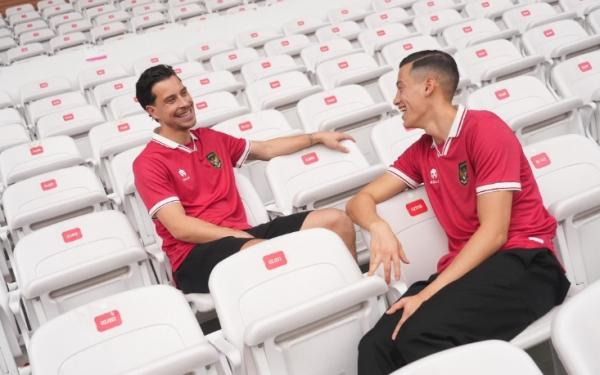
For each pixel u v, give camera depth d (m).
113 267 2.51
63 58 7.56
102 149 3.77
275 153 3.00
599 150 2.43
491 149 2.03
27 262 2.61
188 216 2.68
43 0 11.70
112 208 3.47
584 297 1.25
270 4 9.19
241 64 6.27
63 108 5.71
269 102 4.33
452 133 2.11
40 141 4.10
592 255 2.22
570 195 2.31
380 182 2.35
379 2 8.09
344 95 4.02
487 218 2.00
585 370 1.16
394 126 3.27
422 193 2.29
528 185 2.10
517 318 1.89
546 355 2.40
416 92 2.15
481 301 1.86
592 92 3.87
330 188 2.74
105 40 8.64
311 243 2.06
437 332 1.81
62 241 2.67
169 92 2.70
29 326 2.80
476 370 1.18
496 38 5.41
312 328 1.86
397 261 2.11
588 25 5.96
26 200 3.25
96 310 1.85
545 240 2.04
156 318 1.89
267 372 1.78
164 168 2.75
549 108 3.10
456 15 6.76
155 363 1.58
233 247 2.52
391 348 1.84
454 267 1.95
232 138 2.98
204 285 2.58
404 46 5.47
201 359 1.63
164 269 2.84
